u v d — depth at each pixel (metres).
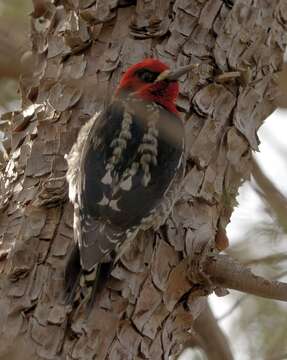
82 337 10.76
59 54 12.11
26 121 11.98
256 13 12.22
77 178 11.17
